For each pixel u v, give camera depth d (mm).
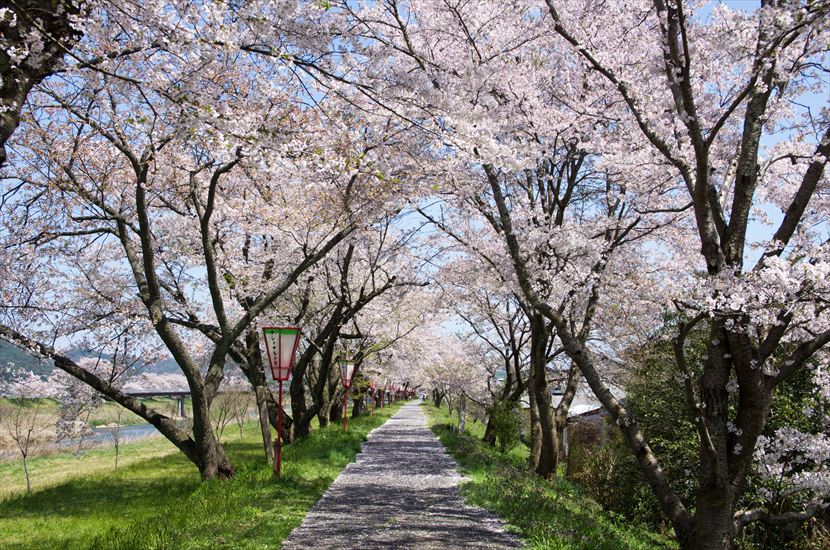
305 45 6805
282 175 11617
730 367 7613
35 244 11289
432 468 13359
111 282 13547
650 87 10219
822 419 11023
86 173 10977
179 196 13414
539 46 11547
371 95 7305
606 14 11016
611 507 15812
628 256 13320
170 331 10617
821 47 6918
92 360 14633
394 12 8320
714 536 7164
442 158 11523
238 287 14562
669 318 13562
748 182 7898
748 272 7441
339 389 26250
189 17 4949
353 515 8227
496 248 14164
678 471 14734
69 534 8711
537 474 14602
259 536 6711
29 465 22719
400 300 22703
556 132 11188
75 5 5516
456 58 10266
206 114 5316
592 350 19578
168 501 10695
